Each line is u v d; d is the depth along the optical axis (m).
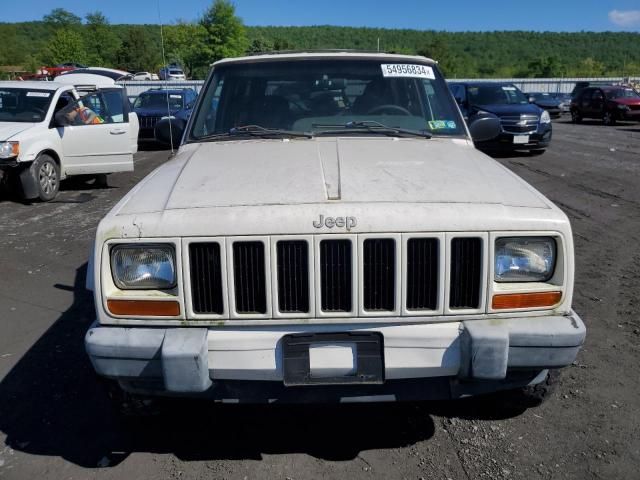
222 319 2.33
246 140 3.45
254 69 3.81
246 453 2.78
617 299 4.59
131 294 2.35
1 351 3.86
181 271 2.31
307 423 3.03
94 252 2.35
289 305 2.32
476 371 2.31
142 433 2.95
